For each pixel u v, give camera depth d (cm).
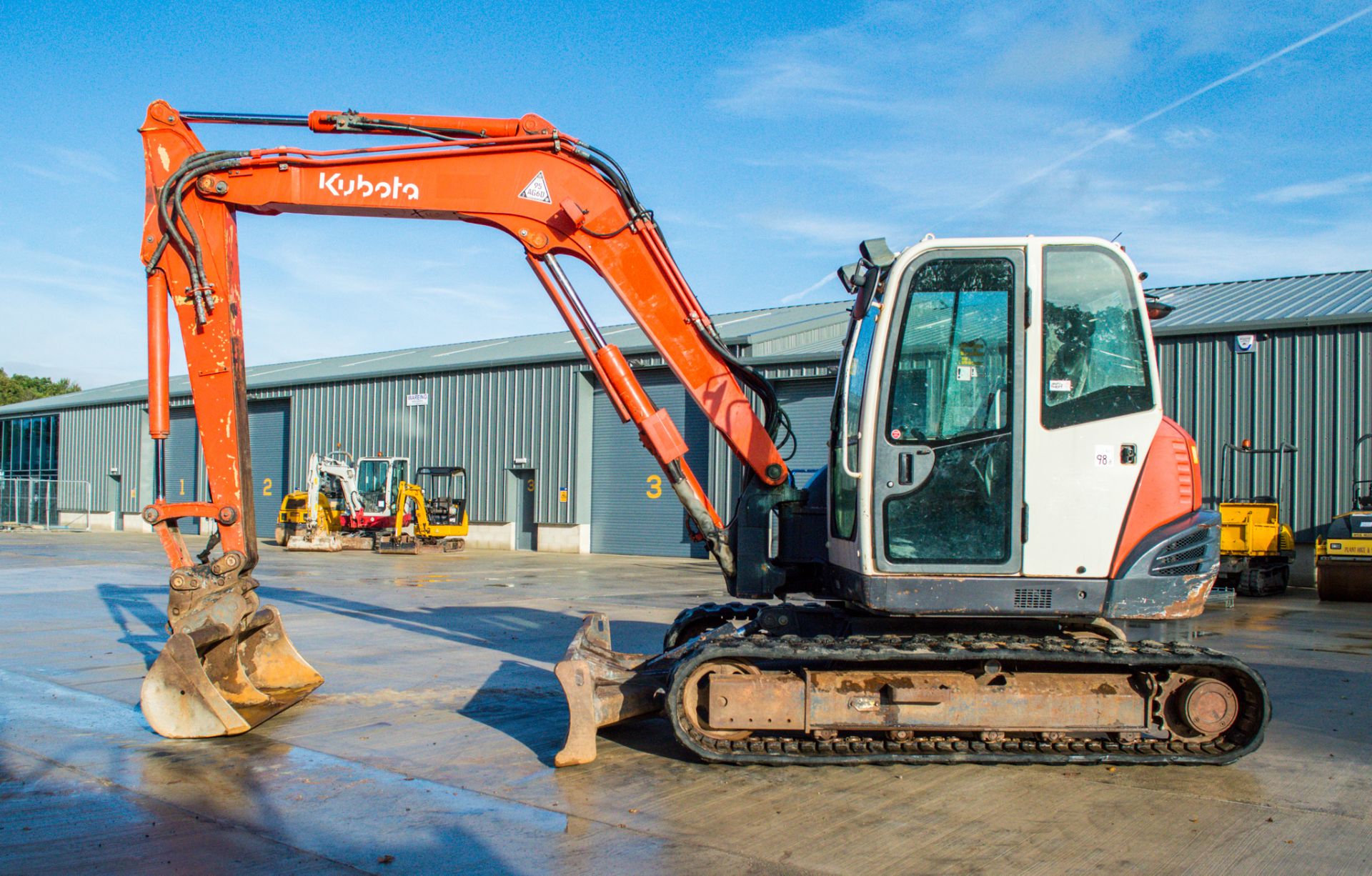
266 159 637
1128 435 538
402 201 642
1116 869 404
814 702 536
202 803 489
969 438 538
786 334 2453
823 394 2225
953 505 539
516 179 643
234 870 404
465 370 2889
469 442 2877
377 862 413
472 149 640
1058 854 420
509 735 619
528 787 512
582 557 2478
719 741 546
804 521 643
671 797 494
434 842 435
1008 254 542
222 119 647
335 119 646
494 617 1202
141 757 568
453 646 970
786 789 508
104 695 739
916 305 545
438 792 504
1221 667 522
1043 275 541
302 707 697
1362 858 417
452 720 660
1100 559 533
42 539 3222
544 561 2330
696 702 557
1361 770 541
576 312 653
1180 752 530
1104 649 523
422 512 2612
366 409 3133
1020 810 476
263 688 741
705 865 407
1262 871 403
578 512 2634
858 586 549
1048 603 534
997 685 536
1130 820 462
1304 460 1748
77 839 440
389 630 1081
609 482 2628
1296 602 1501
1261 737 524
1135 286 542
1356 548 1470
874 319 564
